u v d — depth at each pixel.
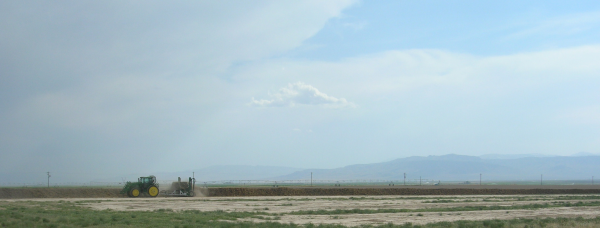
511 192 93.69
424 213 41.59
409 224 31.95
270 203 55.25
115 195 73.69
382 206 51.12
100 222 29.17
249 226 29.38
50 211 37.31
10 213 33.06
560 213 43.06
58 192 72.12
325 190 85.81
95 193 73.56
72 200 58.44
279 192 82.75
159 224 29.25
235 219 34.91
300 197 71.81
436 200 63.56
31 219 29.61
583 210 46.38
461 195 85.06
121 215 34.72
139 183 68.69
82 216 33.12
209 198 66.38
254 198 67.38
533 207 49.75
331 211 42.25
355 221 34.88
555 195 85.38
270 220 35.06
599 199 68.94
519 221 34.47
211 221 32.38
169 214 36.97
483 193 92.94
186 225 28.88
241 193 79.81
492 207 48.59
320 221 34.59
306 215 39.09
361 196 77.75
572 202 60.25
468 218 37.88
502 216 39.81
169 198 65.81
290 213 40.62
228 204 52.84
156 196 69.00
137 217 33.47
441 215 40.09
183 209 45.06
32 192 70.50
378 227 30.17
